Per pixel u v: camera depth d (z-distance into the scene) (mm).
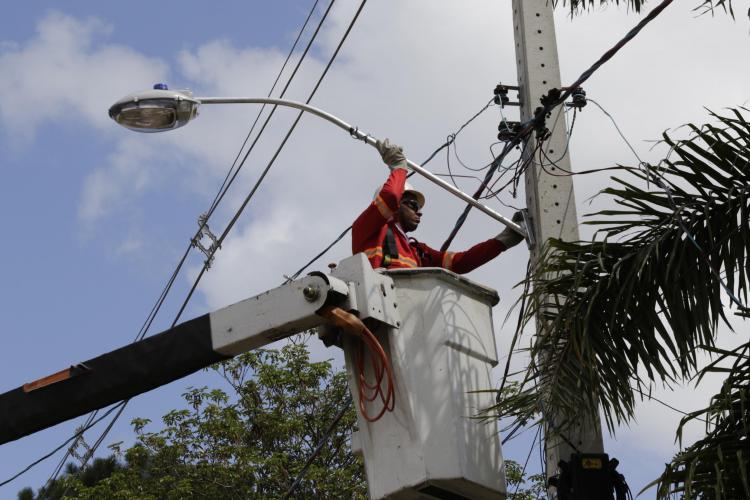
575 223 8961
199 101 9555
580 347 7289
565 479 7461
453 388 7094
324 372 19797
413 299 7250
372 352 7039
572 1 9312
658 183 7199
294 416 19750
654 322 7234
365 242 8102
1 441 7711
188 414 19531
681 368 7133
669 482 6414
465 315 7371
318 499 18641
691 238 6934
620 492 7340
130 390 7531
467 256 8906
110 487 19359
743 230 7125
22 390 7719
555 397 7250
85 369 7613
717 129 7297
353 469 18812
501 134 9680
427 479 6832
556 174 9117
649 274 7258
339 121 9281
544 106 9148
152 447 19328
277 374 19672
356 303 7031
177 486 18641
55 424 7688
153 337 7504
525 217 9062
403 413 6961
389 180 8195
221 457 19203
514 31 10039
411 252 8414
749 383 6660
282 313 7098
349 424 19453
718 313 7102
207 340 7344
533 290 7453
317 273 7023
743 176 7277
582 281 7441
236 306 7309
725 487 6375
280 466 18703
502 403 7172
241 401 19828
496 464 7102
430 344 7148
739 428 6555
